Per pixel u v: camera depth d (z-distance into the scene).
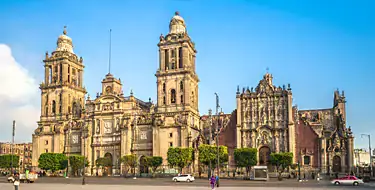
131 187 73.75
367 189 65.62
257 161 126.56
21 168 183.38
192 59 153.12
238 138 130.38
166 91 144.12
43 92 166.12
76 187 74.69
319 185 79.06
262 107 131.00
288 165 116.50
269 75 132.62
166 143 139.38
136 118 146.50
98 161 141.00
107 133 151.25
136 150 144.00
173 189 67.06
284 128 127.00
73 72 171.75
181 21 151.88
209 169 114.31
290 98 127.50
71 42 175.12
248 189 65.81
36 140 162.00
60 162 144.88
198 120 151.50
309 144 125.06
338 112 129.50
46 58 168.00
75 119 159.50
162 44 148.38
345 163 122.12
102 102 154.00
